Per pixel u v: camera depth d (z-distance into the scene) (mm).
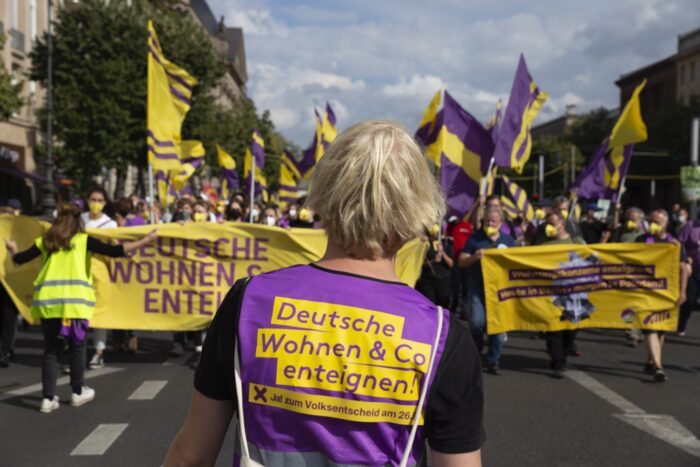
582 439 5543
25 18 36844
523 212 17344
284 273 1654
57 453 5098
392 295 1590
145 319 8508
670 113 58125
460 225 11305
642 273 8320
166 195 13102
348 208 1587
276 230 8477
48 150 28438
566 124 114688
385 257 1652
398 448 1512
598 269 8344
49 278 6273
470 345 1576
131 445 5293
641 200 70375
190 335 9953
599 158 15766
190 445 1644
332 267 1634
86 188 31312
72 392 6496
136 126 30469
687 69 73625
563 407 6578
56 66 30828
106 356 9086
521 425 5934
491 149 11617
